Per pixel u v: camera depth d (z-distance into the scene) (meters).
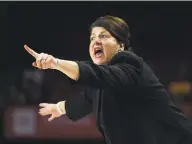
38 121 31.62
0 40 41.66
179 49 42.09
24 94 36.06
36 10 42.62
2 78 38.66
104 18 8.43
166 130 8.18
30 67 40.75
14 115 31.70
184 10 42.38
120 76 7.12
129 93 7.59
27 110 31.80
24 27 42.34
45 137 31.53
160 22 42.56
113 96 7.76
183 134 8.24
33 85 36.44
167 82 38.97
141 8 42.28
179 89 35.53
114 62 7.68
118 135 8.04
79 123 31.59
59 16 43.12
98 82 6.86
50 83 36.47
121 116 7.87
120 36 8.29
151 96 7.79
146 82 7.62
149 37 42.44
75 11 42.84
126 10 42.34
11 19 42.09
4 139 31.62
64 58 42.50
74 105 10.70
